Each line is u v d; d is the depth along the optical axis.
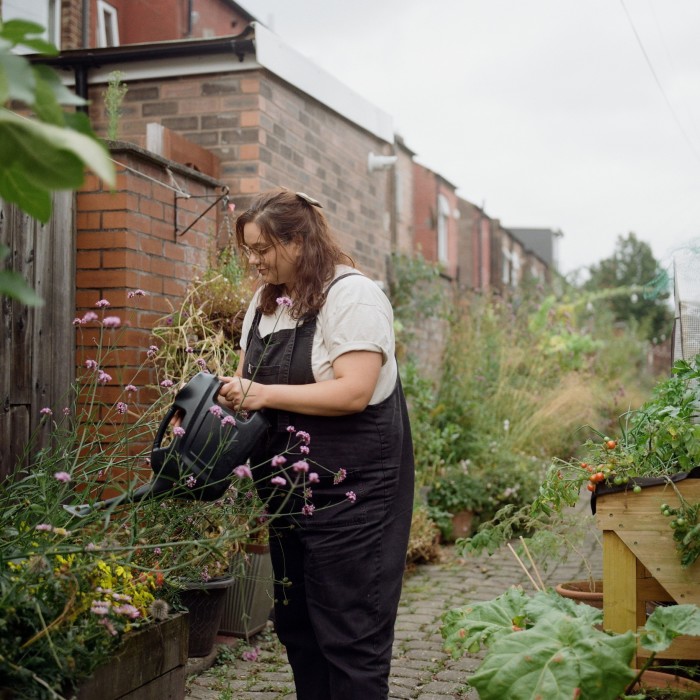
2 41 1.23
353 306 2.28
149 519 2.60
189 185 4.66
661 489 2.67
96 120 5.79
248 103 5.51
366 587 2.29
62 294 3.84
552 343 10.99
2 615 1.80
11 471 3.55
